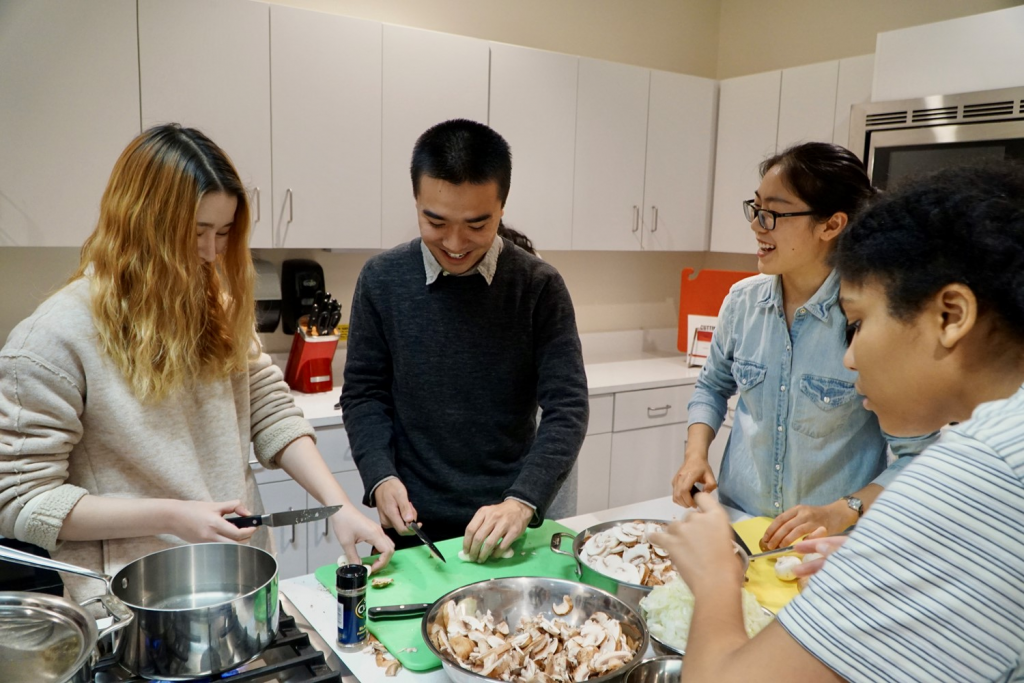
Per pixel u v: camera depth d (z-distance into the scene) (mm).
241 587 1134
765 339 1704
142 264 1213
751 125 3484
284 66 2525
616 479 3328
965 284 616
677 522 808
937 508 568
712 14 4008
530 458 1577
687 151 3568
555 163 3164
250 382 1537
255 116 2504
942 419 698
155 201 1194
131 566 1054
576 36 3561
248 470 1472
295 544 2592
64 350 1188
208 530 1182
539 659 1051
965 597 553
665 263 4090
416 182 1439
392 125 2758
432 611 1122
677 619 1111
